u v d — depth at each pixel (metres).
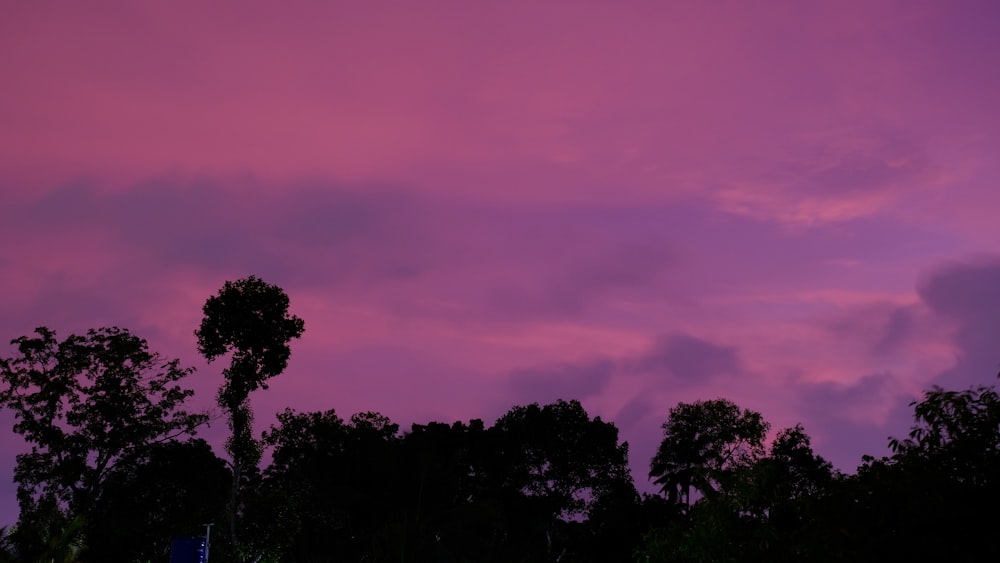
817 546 11.44
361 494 51.34
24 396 49.94
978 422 11.31
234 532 50.88
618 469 78.31
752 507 15.36
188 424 51.81
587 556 61.78
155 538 50.00
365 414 70.00
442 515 47.84
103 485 50.44
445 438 75.12
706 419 72.75
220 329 52.97
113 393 50.91
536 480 77.12
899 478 11.11
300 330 54.47
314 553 52.91
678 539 16.23
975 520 10.62
